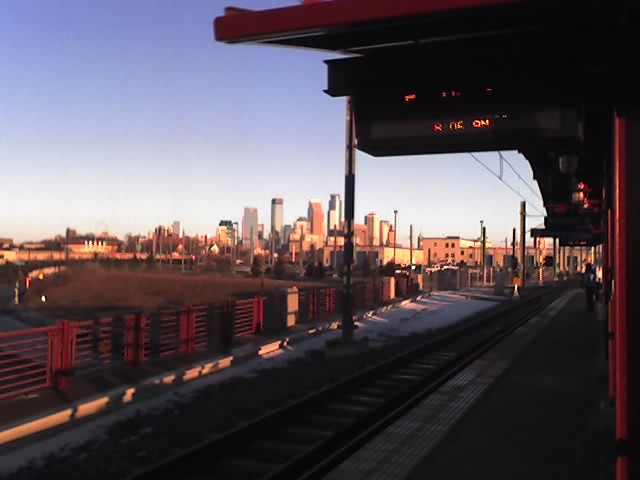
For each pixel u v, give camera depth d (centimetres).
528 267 8412
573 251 12625
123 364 1253
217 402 991
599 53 406
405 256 14188
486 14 361
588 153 1032
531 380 1069
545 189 1675
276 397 1029
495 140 488
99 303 4097
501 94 482
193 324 1456
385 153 550
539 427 751
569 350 1461
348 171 1473
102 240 13850
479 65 460
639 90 333
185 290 4431
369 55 480
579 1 330
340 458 709
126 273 5144
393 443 681
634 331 329
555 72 446
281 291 1983
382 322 2350
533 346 1541
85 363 1293
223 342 1603
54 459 690
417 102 515
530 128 477
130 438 780
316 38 427
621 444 331
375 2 357
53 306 3816
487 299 3762
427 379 1228
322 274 6128
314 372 1278
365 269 6538
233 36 389
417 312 2761
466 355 1559
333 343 1495
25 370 1438
